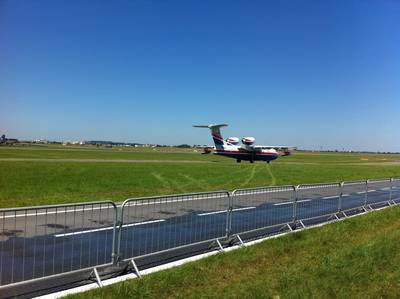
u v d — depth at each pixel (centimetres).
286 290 595
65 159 4994
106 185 2220
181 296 566
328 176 3647
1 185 1989
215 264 716
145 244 865
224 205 1438
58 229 1019
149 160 5591
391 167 6131
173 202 1254
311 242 925
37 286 611
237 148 6625
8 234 947
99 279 631
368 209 1630
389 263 765
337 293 591
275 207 1476
